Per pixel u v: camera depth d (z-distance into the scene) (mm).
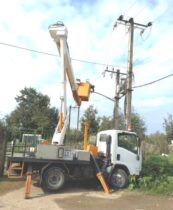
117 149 14180
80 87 15305
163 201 11875
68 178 13461
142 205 11055
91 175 13703
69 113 13875
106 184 13727
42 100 79625
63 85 13578
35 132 16734
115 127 29938
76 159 13211
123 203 11227
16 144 13125
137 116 39656
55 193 12469
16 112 77062
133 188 13805
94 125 49719
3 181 14109
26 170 12633
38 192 12477
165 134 48125
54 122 76188
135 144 14539
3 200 10781
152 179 14484
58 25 13266
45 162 12711
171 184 13727
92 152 14352
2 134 15234
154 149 33312
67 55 13586
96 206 10578
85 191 13180
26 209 9727
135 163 14367
